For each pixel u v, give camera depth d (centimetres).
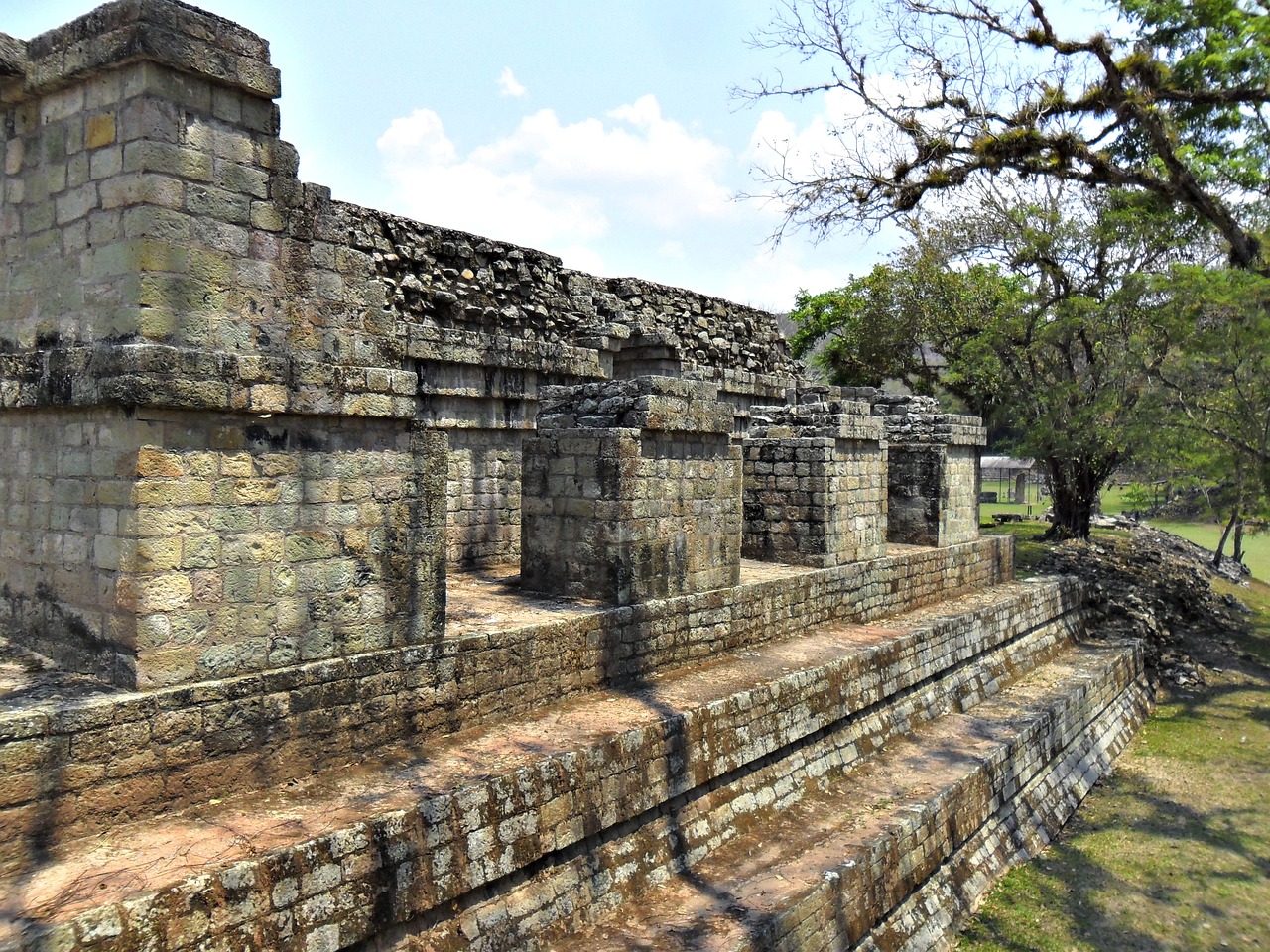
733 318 1955
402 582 758
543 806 707
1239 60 1491
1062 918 1012
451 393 1251
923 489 1795
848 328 3469
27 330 699
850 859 857
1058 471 2708
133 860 531
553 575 1068
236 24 652
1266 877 1112
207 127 645
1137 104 1509
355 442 723
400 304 1208
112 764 569
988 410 3062
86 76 637
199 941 503
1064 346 2486
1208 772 1470
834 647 1205
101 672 620
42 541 673
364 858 584
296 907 546
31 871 515
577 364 1441
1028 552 2489
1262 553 3816
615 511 1005
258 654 660
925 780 1081
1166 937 977
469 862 647
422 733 758
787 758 1016
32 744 534
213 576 634
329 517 705
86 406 618
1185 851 1183
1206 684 1912
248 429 652
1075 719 1488
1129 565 2455
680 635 1058
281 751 658
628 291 1642
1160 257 2391
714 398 1139
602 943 705
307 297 711
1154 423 2067
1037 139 1551
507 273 1384
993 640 1592
